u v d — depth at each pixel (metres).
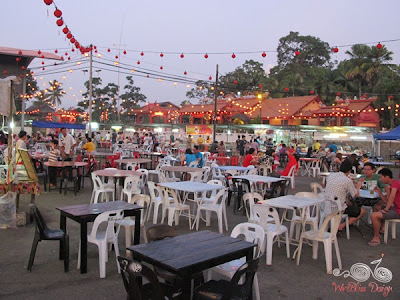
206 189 6.89
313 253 5.60
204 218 7.99
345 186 6.23
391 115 34.38
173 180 10.34
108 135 35.22
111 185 9.05
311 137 27.45
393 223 6.81
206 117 38.69
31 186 7.07
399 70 40.56
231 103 36.94
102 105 53.44
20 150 7.13
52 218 7.50
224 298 3.09
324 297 4.30
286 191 11.43
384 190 7.32
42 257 5.29
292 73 46.72
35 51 15.88
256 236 4.22
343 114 32.44
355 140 25.88
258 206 5.36
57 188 10.97
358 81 42.41
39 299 4.02
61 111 43.62
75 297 4.09
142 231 6.46
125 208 5.02
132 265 3.12
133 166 12.12
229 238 3.84
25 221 6.94
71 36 9.38
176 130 34.09
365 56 42.03
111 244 5.55
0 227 6.64
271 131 28.27
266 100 37.56
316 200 6.21
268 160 14.88
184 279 3.00
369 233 7.20
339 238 6.81
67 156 11.27
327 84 42.91
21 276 4.62
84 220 4.67
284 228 5.59
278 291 4.43
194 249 3.43
